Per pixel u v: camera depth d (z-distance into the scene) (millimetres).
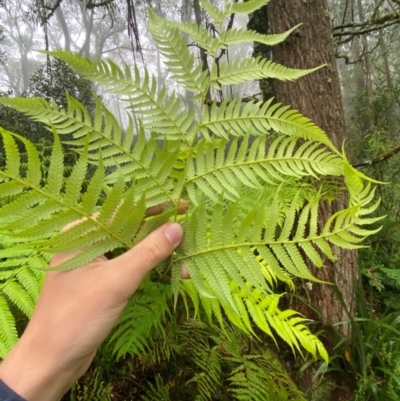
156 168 245
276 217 239
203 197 241
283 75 261
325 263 839
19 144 1523
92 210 213
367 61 2502
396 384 741
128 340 425
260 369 570
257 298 449
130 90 250
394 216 1517
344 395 809
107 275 249
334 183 795
